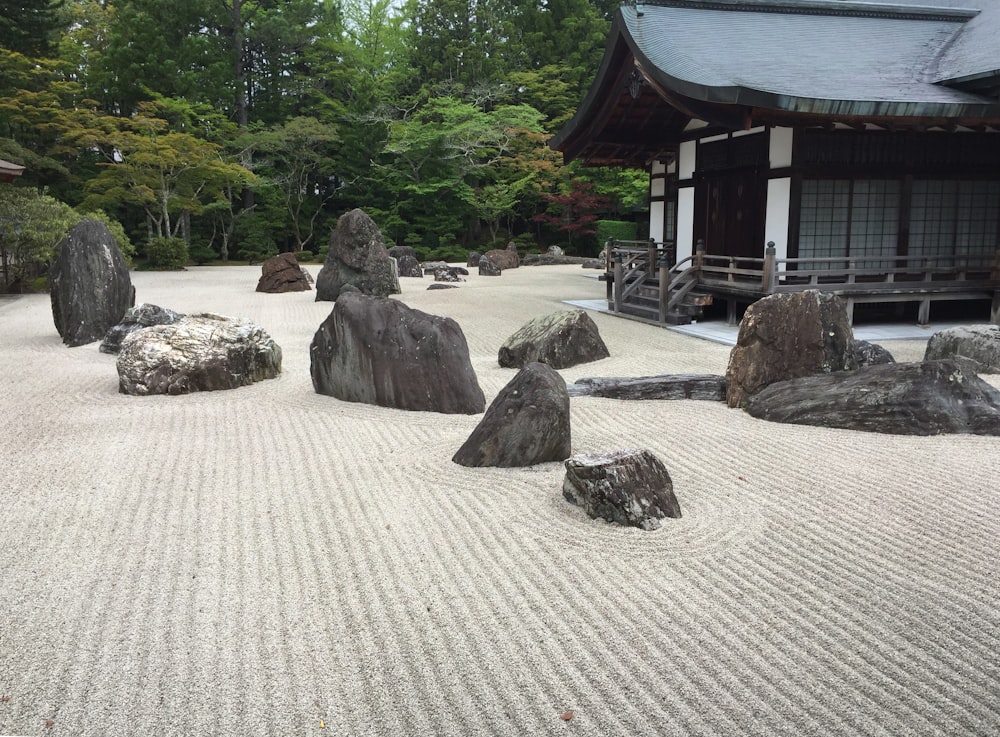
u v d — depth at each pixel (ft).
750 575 13.19
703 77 41.81
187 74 102.68
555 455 19.51
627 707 9.61
